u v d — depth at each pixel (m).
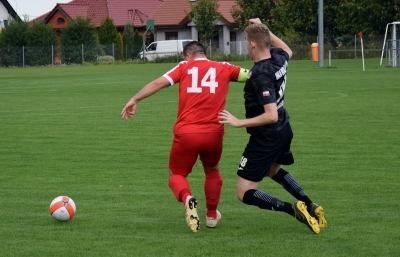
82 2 106.62
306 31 79.06
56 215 9.21
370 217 9.38
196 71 8.72
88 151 15.98
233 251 7.77
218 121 8.70
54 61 82.62
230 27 93.69
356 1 73.75
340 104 25.97
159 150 16.00
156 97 31.56
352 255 7.57
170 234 8.62
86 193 11.38
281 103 8.56
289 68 56.03
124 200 10.79
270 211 9.94
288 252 7.70
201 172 13.33
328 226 8.91
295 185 9.08
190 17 89.00
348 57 72.69
